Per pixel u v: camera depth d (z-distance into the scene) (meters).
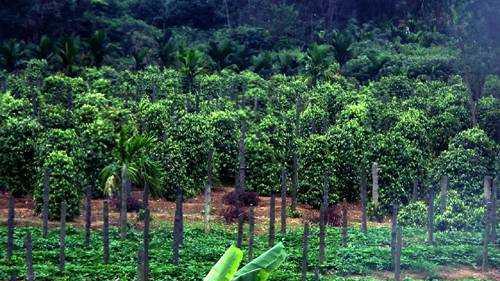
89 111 35.72
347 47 61.81
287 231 28.38
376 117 39.16
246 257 24.06
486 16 42.56
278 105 45.28
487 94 45.34
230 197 33.94
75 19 70.25
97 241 25.50
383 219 31.95
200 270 22.16
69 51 52.56
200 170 34.84
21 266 21.92
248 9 81.94
